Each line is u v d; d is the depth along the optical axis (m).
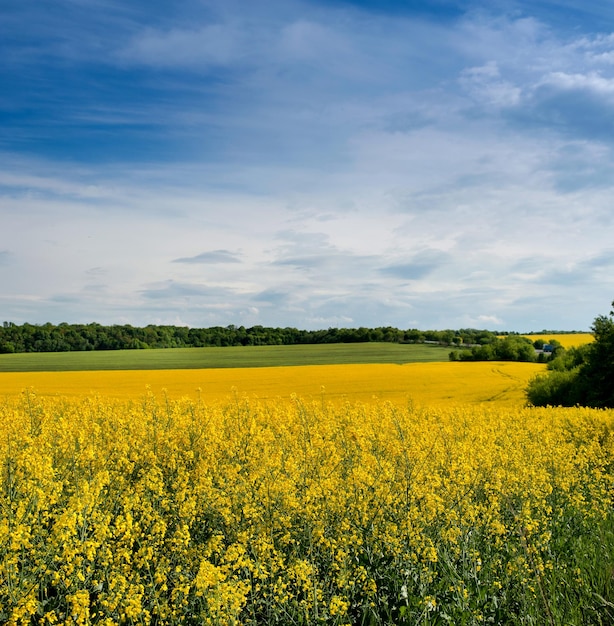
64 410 17.08
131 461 10.06
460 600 6.18
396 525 7.12
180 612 5.70
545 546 7.64
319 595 6.10
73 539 5.91
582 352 48.19
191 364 70.31
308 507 7.24
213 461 9.87
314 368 64.38
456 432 13.83
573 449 13.61
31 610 5.13
